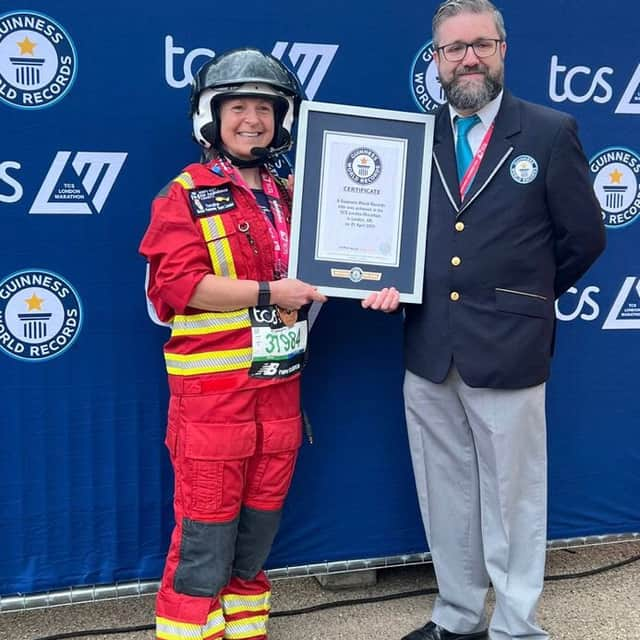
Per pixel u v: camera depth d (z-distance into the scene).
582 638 2.73
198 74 2.36
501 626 2.51
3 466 2.67
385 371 2.96
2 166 2.53
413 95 2.82
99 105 2.57
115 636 2.73
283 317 2.37
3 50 2.47
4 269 2.58
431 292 2.45
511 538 2.49
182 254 2.24
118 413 2.74
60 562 2.77
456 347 2.40
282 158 2.79
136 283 2.69
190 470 2.34
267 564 2.97
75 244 2.62
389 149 2.46
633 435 3.20
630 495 3.23
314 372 2.91
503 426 2.41
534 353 2.39
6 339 2.62
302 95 2.70
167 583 2.42
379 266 2.46
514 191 2.33
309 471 2.96
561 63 2.91
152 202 2.59
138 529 2.81
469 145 2.42
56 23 2.50
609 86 2.97
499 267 2.35
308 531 2.99
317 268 2.44
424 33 2.79
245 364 2.33
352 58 2.75
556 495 3.16
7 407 2.65
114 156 2.61
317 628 2.80
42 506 2.72
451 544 2.62
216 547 2.36
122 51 2.56
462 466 2.58
